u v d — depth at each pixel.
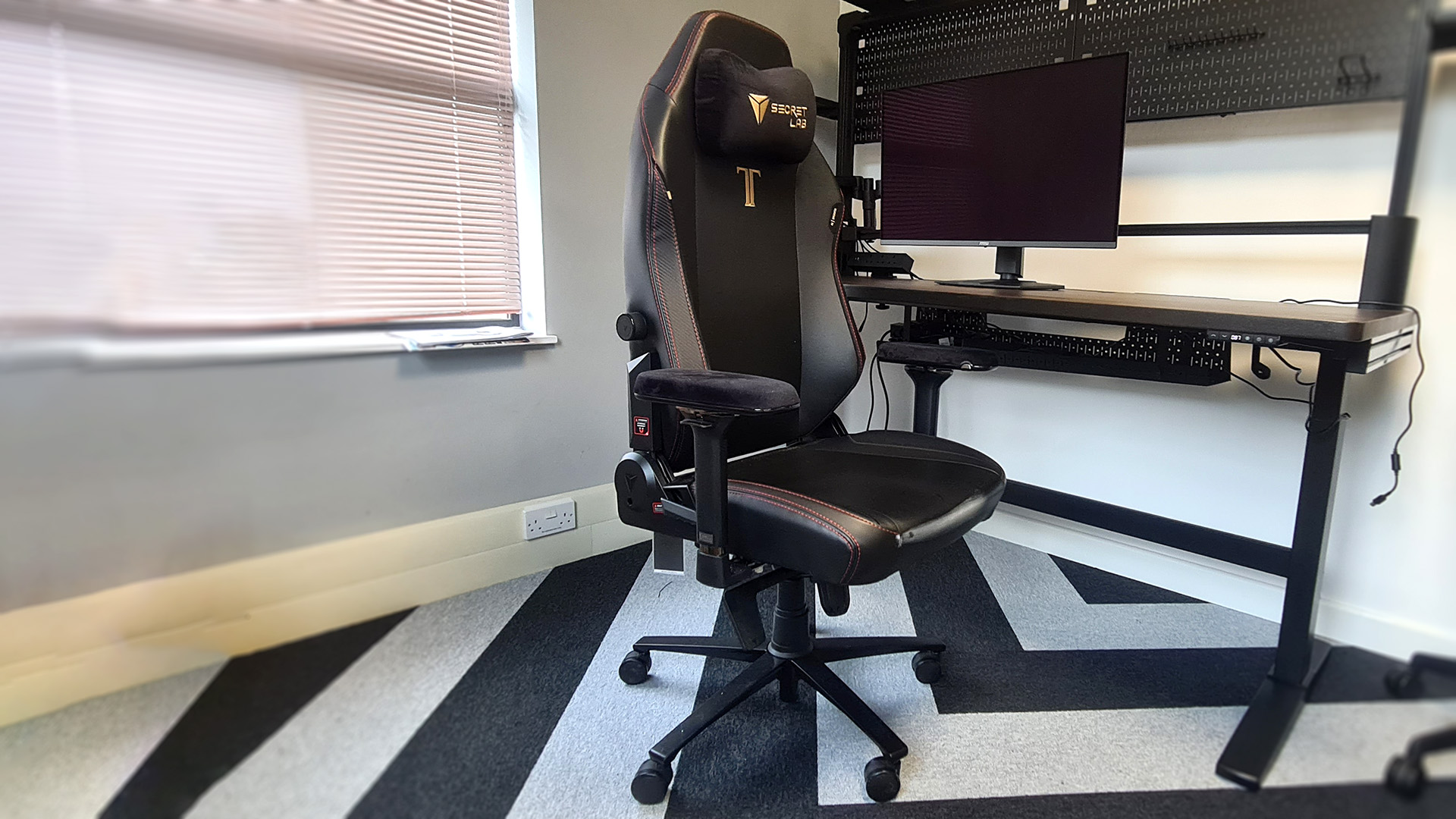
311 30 0.88
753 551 1.13
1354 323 1.13
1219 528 1.87
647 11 2.08
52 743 0.68
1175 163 1.80
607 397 2.11
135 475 0.68
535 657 1.61
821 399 1.51
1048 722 1.42
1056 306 1.53
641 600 1.88
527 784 1.23
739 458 1.40
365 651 0.92
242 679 0.78
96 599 0.68
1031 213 1.78
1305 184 1.60
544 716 1.41
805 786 1.26
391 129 1.12
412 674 1.01
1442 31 1.05
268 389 0.78
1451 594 1.37
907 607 1.88
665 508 1.21
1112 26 1.75
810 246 1.50
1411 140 1.19
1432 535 1.42
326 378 0.86
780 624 1.45
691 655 1.63
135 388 0.67
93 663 0.69
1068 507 2.05
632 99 2.07
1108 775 1.26
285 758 0.81
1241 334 1.28
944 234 1.96
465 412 1.68
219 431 0.73
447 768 1.06
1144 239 1.88
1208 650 1.66
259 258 0.78
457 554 1.17
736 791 1.24
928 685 1.54
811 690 1.53
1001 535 2.32
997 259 1.90
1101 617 1.82
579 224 2.00
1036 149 1.75
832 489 1.18
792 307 1.48
